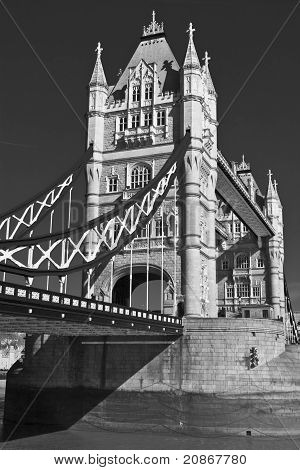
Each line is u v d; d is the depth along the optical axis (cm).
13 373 5831
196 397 5025
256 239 10194
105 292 6116
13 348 15962
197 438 4791
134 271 6194
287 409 4931
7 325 3925
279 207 11100
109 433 5025
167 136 6431
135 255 6172
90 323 3738
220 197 8431
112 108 6838
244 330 5172
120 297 6731
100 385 5334
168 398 5097
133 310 4338
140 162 6488
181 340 5209
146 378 5212
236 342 5138
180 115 6388
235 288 10112
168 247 6034
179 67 6838
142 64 6862
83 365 5447
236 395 4972
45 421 5434
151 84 6731
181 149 5997
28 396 5609
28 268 3488
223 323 5184
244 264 10219
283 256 11038
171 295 5850
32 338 5769
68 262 4238
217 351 5122
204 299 6134
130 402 5191
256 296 9969
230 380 5034
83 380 5409
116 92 7056
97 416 5247
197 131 6219
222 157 7256
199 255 5881
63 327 4094
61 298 3400
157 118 6575
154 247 6103
